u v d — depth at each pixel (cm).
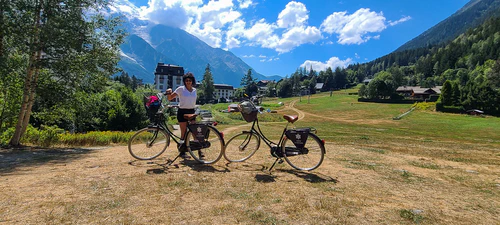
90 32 1083
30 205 292
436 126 4438
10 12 905
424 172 500
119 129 2620
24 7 930
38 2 952
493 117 5566
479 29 18400
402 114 6366
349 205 307
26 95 1008
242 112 507
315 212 285
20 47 966
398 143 1309
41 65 986
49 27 942
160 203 304
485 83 6266
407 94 11169
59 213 272
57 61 1006
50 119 1330
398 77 13412
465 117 5659
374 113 6794
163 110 542
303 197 331
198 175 421
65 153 734
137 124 2730
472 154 881
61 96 1104
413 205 318
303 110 7812
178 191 345
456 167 559
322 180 412
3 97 1186
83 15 1065
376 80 9500
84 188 351
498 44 13562
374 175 458
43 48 985
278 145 482
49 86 1080
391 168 520
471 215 292
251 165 502
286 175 438
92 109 1350
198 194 336
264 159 558
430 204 324
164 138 547
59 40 975
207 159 524
